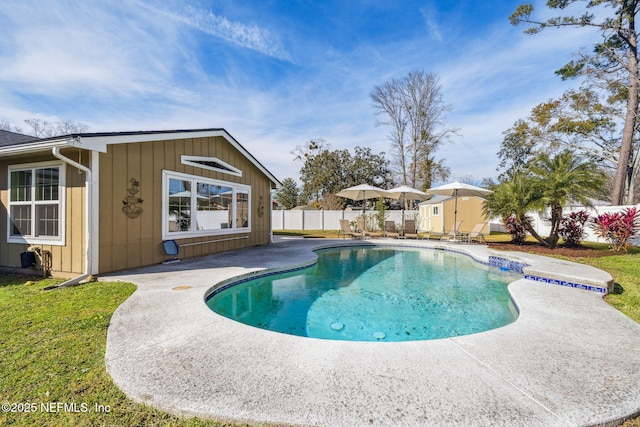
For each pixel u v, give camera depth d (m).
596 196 10.20
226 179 10.23
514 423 1.92
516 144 25.62
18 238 6.81
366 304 5.67
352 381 2.35
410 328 4.59
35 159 6.55
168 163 7.81
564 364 2.69
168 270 6.71
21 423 1.90
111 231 6.34
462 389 2.27
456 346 3.02
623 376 2.50
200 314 3.86
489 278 7.76
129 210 6.73
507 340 3.20
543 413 2.01
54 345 3.00
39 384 2.33
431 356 2.80
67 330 3.38
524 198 10.76
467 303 5.76
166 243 7.63
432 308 5.47
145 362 2.62
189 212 8.56
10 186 6.92
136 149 6.92
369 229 21.47
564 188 9.86
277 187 13.98
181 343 3.01
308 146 32.56
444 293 6.39
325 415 1.96
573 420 1.96
